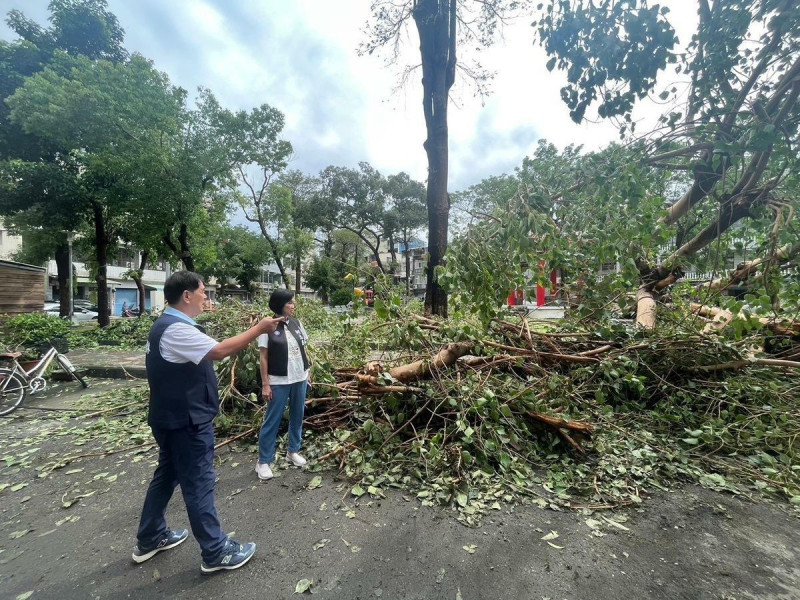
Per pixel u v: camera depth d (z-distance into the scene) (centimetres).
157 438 203
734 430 345
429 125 751
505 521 241
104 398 533
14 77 1262
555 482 284
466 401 330
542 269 387
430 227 751
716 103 385
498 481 284
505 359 390
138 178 1273
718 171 418
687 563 204
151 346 199
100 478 308
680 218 560
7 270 943
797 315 423
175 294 210
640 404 399
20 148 1286
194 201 1368
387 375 350
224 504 266
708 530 232
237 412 412
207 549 196
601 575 195
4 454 359
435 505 259
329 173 2994
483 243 345
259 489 285
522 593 184
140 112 1189
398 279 471
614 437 346
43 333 747
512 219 346
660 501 264
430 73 746
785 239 345
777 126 346
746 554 211
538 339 443
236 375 420
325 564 206
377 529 235
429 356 394
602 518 245
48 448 370
